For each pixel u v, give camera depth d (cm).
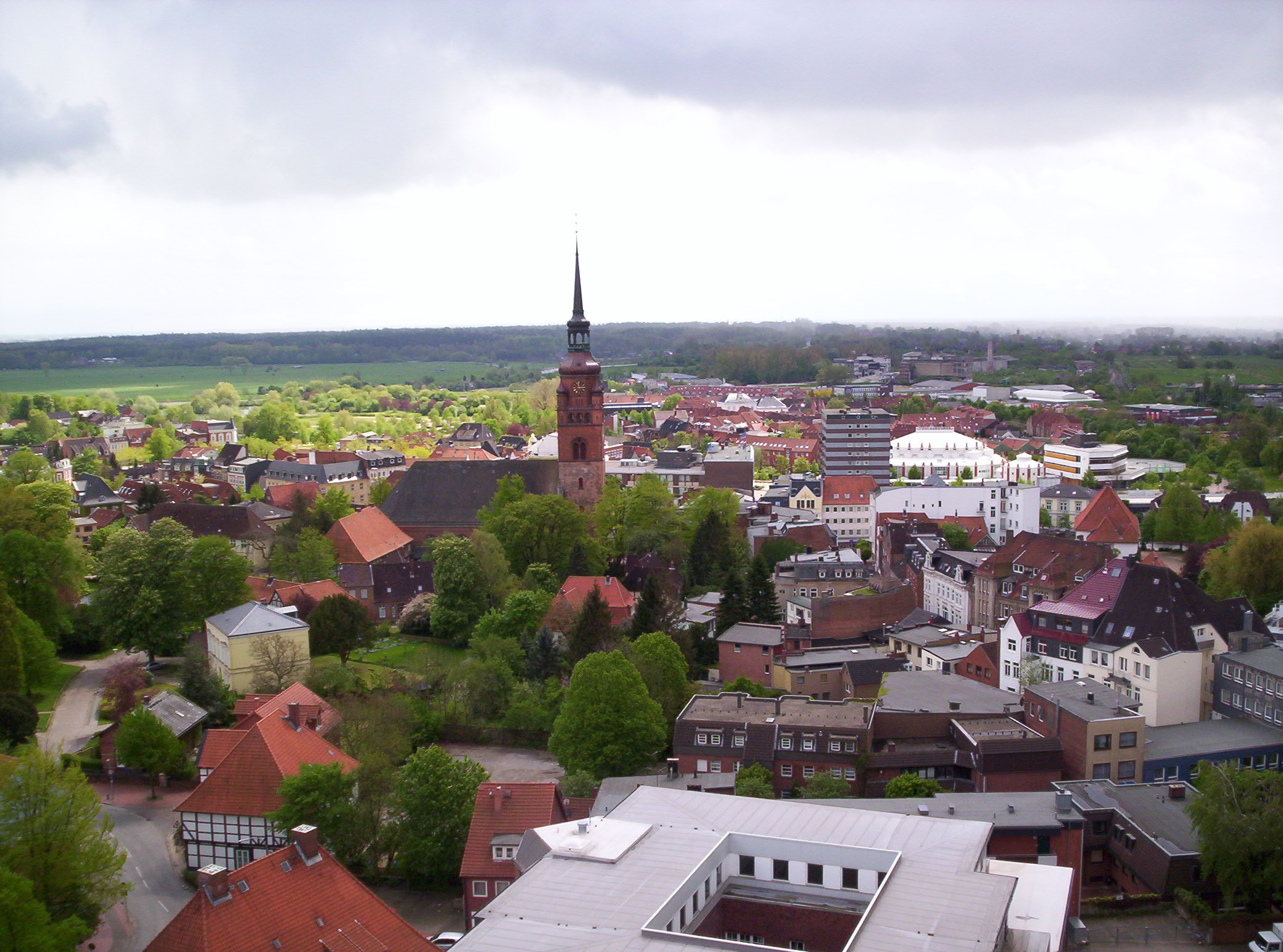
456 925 9394
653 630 16300
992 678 15125
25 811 8650
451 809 10006
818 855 7244
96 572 19575
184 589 15675
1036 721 11669
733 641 15962
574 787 11231
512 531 19888
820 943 6950
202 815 10356
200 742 13250
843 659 15712
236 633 14400
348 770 10806
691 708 12425
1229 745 11431
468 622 17425
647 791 8200
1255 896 8656
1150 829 9225
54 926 7888
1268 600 17675
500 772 12975
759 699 12700
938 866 6938
